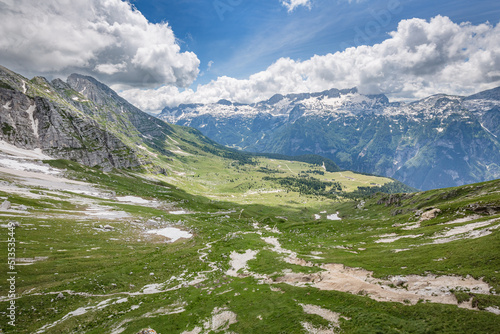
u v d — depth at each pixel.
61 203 141.75
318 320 42.47
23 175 177.50
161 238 124.56
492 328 30.95
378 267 59.19
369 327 37.53
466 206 93.12
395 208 183.62
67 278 68.88
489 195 98.50
